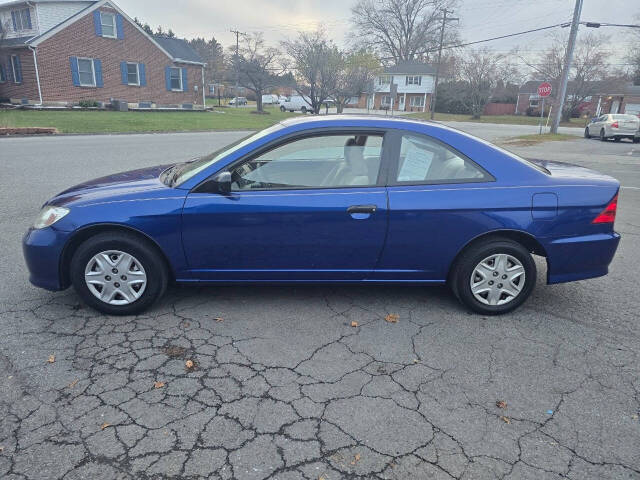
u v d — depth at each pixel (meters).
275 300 3.99
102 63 29.06
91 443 2.34
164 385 2.81
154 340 3.31
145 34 31.17
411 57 65.06
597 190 3.68
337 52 41.31
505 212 3.56
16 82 27.34
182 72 34.84
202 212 3.45
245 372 2.96
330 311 3.81
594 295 4.28
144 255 3.52
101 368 2.96
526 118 54.94
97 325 3.49
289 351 3.22
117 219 3.43
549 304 4.07
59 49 26.78
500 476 2.21
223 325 3.54
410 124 3.68
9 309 3.71
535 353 3.26
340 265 3.65
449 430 2.50
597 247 3.71
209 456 2.28
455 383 2.90
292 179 3.59
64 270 3.59
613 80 50.84
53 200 3.73
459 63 56.44
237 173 3.54
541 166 4.09
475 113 53.59
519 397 2.79
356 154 3.61
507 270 3.72
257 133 3.91
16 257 4.82
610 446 2.42
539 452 2.36
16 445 2.31
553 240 3.64
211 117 32.00
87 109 28.12
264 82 43.78
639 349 3.34
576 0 24.08
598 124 24.39
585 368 3.10
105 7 28.44
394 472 2.22
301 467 2.23
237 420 2.53
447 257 3.65
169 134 21.27
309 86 42.97
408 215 3.50
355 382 2.89
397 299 4.07
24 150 13.12
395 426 2.52
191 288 4.19
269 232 3.50
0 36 26.70
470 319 3.74
